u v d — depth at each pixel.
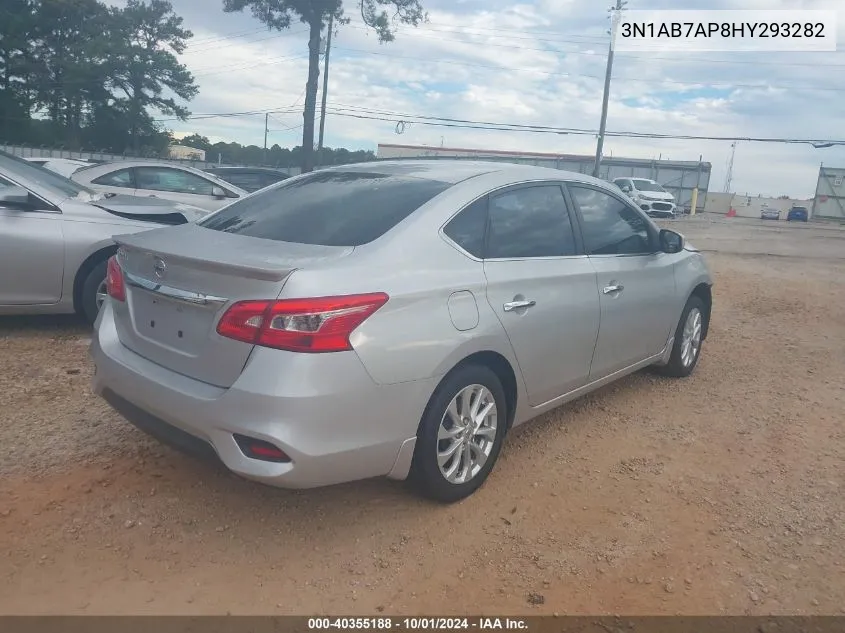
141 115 41.72
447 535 3.37
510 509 3.62
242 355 2.98
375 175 4.09
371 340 3.04
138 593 2.88
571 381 4.30
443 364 3.31
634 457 4.29
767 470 4.18
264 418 2.88
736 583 3.08
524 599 2.94
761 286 10.80
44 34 39.78
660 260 5.17
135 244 3.48
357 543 3.28
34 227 5.67
